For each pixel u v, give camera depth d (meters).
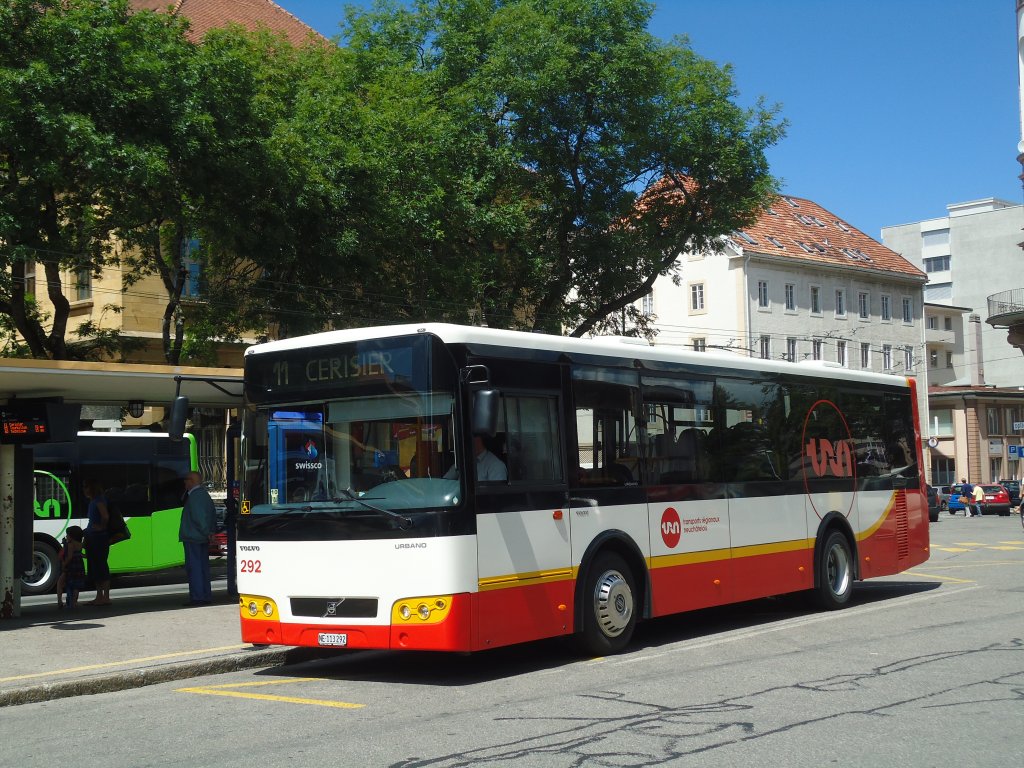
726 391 13.20
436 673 10.52
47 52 19.22
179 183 20.89
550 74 27.55
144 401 15.49
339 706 8.84
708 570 12.47
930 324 78.00
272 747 7.35
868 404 16.20
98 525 16.41
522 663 10.92
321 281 23.88
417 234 24.67
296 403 10.34
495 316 28.69
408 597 9.45
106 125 19.45
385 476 9.77
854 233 72.69
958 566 21.84
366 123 23.72
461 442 9.57
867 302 68.75
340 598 9.80
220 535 24.12
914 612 14.35
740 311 60.88
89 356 26.47
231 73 21.36
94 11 19.77
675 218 31.81
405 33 29.50
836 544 15.02
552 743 7.20
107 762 7.09
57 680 9.66
